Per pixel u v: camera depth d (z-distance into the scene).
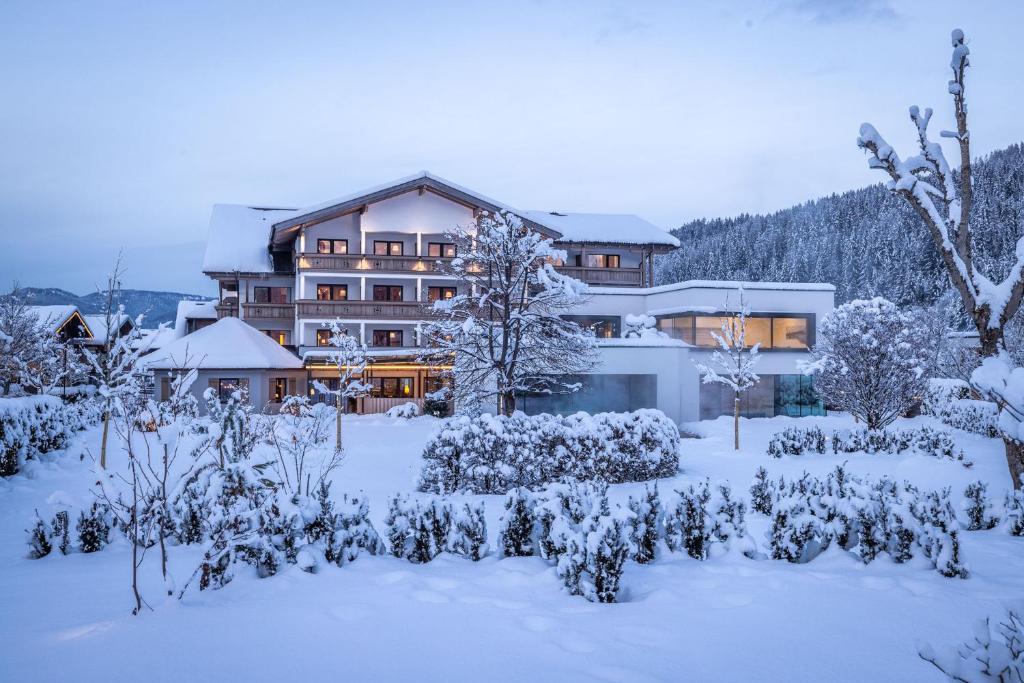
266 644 4.86
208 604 5.80
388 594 6.11
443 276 43.34
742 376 23.23
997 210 93.75
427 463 14.73
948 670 3.24
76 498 11.53
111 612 5.68
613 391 30.03
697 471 17.67
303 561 6.78
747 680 4.38
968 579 6.93
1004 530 9.66
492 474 14.64
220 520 6.64
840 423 31.33
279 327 43.59
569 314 37.28
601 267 46.28
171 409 14.28
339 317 41.72
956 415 26.84
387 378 41.59
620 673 4.43
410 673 4.39
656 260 170.62
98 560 7.86
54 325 36.97
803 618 5.60
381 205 43.84
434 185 43.00
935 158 10.60
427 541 7.52
